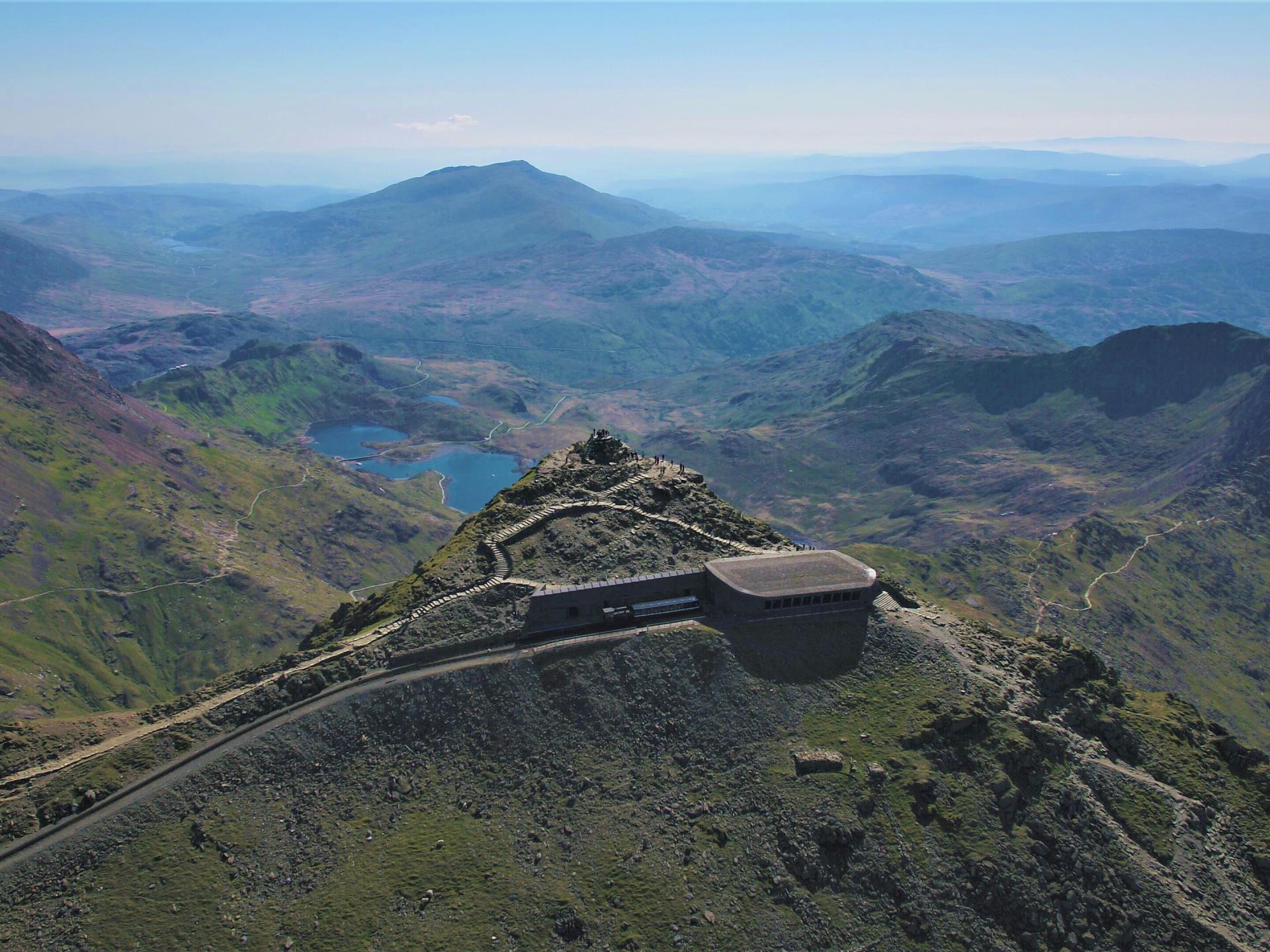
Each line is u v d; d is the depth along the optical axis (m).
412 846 129.62
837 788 135.62
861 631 162.25
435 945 115.56
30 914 117.75
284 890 123.62
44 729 145.00
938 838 131.25
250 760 138.62
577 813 134.62
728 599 163.62
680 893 123.25
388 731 144.88
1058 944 124.44
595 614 163.25
